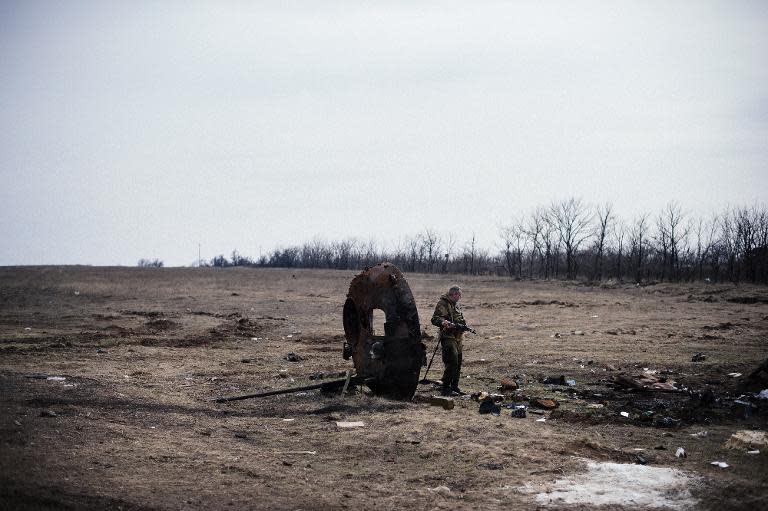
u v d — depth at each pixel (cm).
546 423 939
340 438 845
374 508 606
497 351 1769
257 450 792
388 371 1118
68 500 582
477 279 5769
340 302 3559
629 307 3316
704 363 1545
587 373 1419
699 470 710
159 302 3478
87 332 2162
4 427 774
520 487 661
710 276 5834
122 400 1015
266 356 1686
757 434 813
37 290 4003
